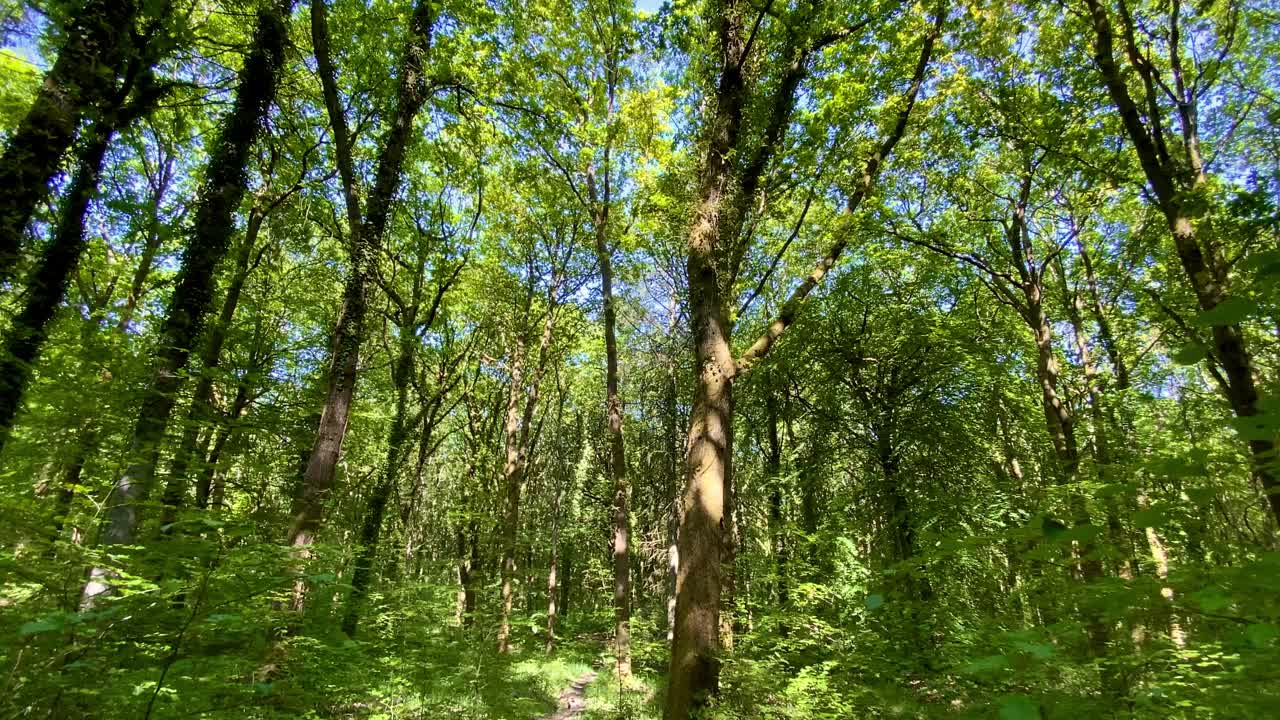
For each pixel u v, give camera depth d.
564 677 16.38
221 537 2.98
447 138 13.52
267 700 3.44
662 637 24.02
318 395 10.16
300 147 12.38
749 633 9.36
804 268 13.12
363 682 5.30
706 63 10.27
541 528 25.06
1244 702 1.71
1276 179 7.24
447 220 16.80
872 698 5.16
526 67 13.52
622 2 15.31
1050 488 6.16
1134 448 11.78
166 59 8.35
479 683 8.07
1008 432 17.86
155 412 4.38
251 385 4.98
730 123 9.00
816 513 18.16
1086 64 11.14
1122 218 14.46
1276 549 1.54
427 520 29.84
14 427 4.25
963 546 2.10
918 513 13.64
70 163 6.65
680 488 18.84
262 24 8.68
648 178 12.87
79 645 2.61
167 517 3.62
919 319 15.84
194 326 7.46
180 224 8.12
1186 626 1.86
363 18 10.47
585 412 30.89
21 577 2.66
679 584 7.22
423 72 10.45
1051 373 13.79
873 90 9.82
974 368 15.27
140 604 2.73
